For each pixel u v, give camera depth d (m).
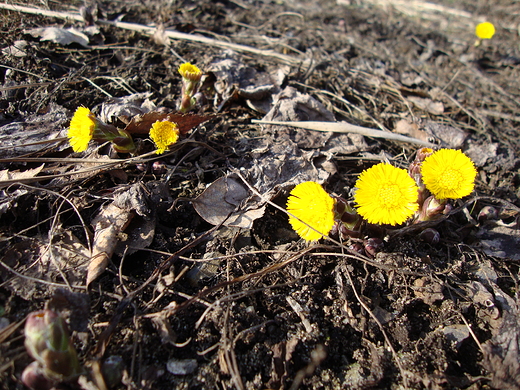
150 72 0.27
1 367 0.14
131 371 0.14
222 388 0.15
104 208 0.19
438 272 0.18
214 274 0.18
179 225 0.20
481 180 0.25
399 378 0.16
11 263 0.17
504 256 0.20
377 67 0.34
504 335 0.17
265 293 0.17
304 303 0.17
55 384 0.13
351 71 0.32
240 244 0.19
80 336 0.15
